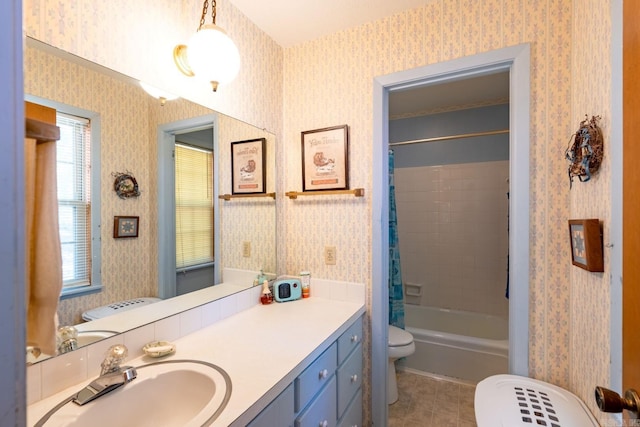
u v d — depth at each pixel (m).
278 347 1.19
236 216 1.63
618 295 0.88
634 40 0.58
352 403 1.57
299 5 1.58
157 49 1.22
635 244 0.58
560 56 1.32
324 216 1.87
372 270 1.73
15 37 0.33
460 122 3.04
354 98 1.77
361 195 1.73
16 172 0.33
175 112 1.31
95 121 1.03
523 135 1.37
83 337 0.97
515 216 1.39
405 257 3.32
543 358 1.36
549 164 1.34
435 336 2.51
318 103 1.88
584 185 1.15
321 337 1.28
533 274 1.37
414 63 1.61
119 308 1.09
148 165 1.22
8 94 0.32
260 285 1.76
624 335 0.62
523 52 1.37
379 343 1.71
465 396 2.22
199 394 0.98
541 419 1.09
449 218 3.12
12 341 0.32
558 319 1.33
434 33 1.56
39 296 0.63
